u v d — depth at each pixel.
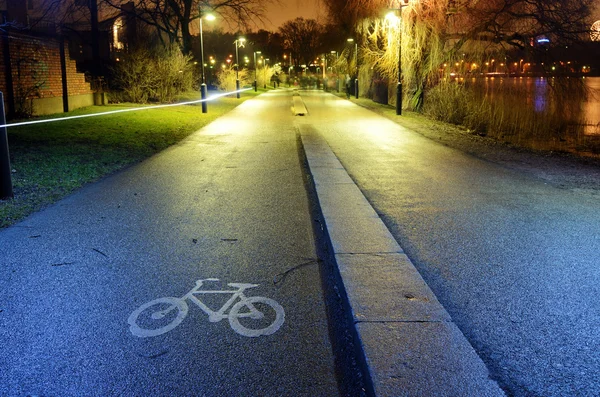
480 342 3.42
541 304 4.01
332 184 8.42
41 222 6.38
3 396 2.84
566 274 4.64
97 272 4.72
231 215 6.81
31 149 11.64
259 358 3.26
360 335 3.28
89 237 5.79
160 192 8.20
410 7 25.52
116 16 34.22
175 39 35.34
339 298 4.20
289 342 3.47
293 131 17.72
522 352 3.29
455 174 9.82
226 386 2.96
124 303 4.06
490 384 2.78
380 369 2.90
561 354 3.26
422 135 16.73
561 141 18.14
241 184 8.88
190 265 4.93
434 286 4.39
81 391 2.90
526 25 23.61
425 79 27.23
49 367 3.14
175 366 3.16
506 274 4.65
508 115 21.11
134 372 3.09
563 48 22.59
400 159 11.69
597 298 4.12
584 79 22.62
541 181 9.12
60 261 5.00
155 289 4.35
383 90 36.97
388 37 28.00
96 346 3.39
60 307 3.98
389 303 3.76
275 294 4.27
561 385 2.93
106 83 27.27
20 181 8.55
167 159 11.55
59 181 8.76
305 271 4.79
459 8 24.78
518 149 13.62
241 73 58.50
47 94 19.48
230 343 3.45
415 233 5.94
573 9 22.23
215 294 4.25
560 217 6.60
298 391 2.92
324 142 14.30
